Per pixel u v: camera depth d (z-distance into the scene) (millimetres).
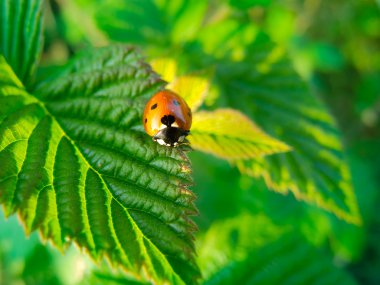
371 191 216
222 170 151
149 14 119
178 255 78
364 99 253
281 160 104
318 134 108
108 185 81
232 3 121
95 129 84
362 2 247
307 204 168
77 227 78
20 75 86
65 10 153
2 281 116
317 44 231
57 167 81
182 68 113
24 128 83
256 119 109
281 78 113
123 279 105
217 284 112
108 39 117
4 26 88
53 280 112
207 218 139
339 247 182
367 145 253
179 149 82
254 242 119
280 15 190
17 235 115
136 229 79
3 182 78
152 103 84
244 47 115
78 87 87
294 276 117
